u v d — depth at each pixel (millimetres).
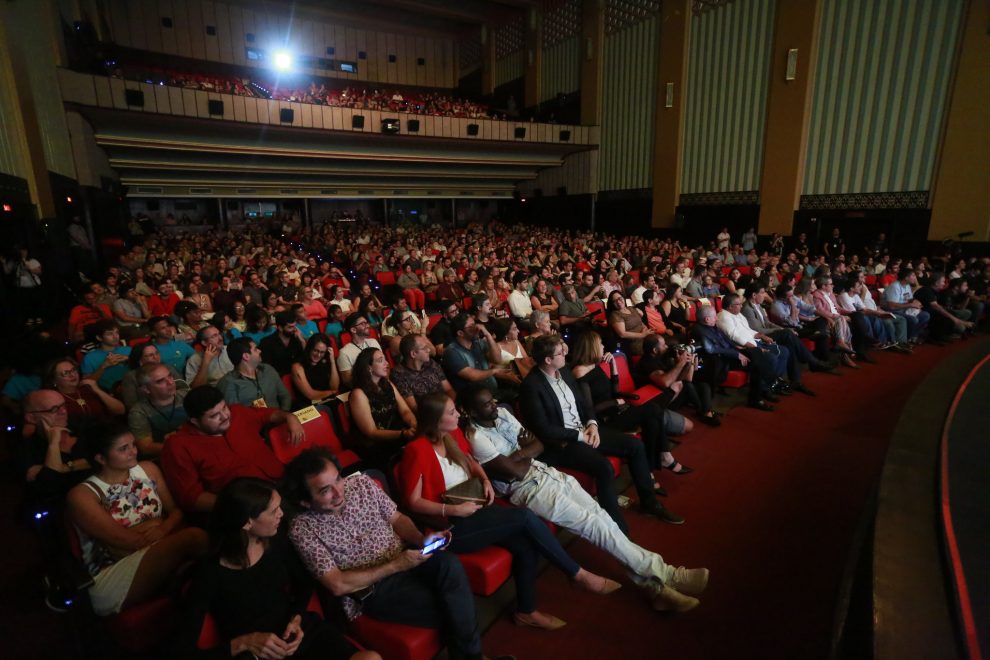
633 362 4512
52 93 9703
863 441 4047
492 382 4148
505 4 19891
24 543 2936
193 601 1623
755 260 12016
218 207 18625
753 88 13414
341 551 1905
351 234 16891
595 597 2469
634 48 16375
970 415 2773
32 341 3381
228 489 1648
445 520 2189
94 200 11492
